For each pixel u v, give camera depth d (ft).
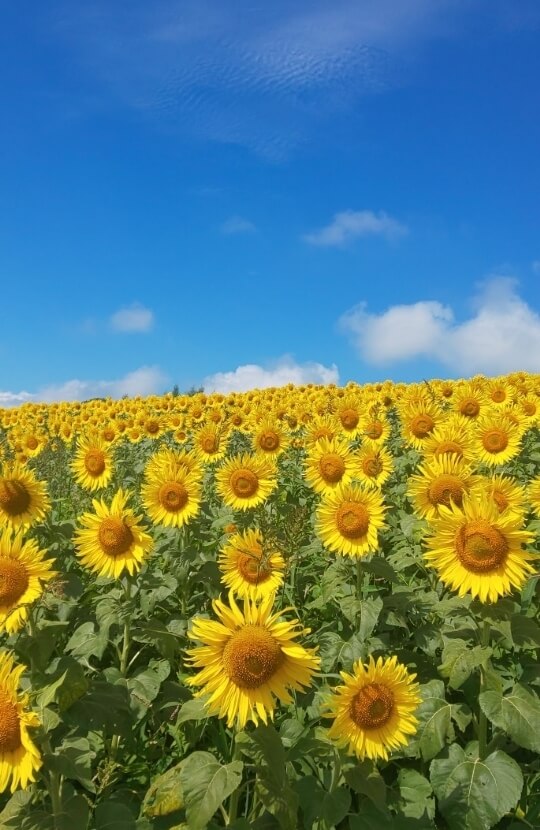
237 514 7.54
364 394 16.87
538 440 11.33
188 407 19.16
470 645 4.23
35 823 3.24
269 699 3.18
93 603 5.63
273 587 5.01
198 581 5.97
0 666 3.10
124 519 4.88
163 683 4.84
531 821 3.86
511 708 3.73
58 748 3.53
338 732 3.38
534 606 5.64
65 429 16.46
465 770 3.81
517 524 3.87
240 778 3.12
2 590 3.81
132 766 4.42
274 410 14.19
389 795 3.85
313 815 3.41
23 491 5.71
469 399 11.11
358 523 5.12
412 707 3.39
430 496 5.54
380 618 5.07
